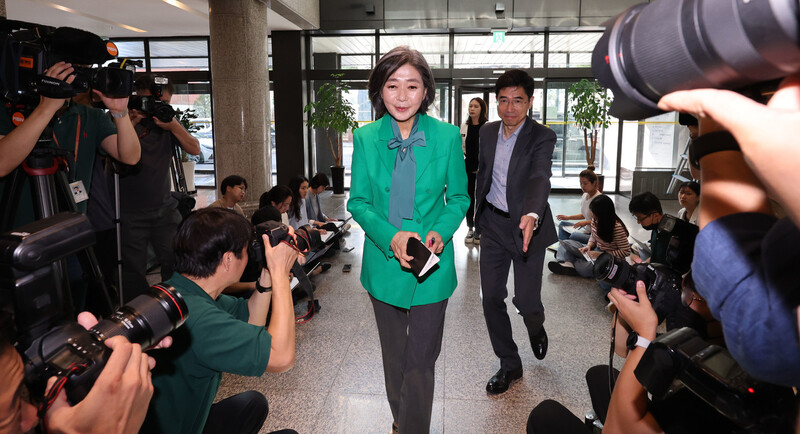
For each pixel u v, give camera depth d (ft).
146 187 10.05
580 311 12.57
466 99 32.09
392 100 5.76
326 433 7.73
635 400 3.42
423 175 6.02
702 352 2.78
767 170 1.24
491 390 8.75
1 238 3.23
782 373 1.70
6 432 2.19
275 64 30.27
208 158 36.35
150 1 22.40
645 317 3.46
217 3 20.74
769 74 1.38
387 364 6.54
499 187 8.80
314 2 28.30
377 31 29.96
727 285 1.73
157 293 3.21
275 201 13.93
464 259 17.85
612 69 1.80
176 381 4.36
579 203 29.25
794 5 1.16
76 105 7.75
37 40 6.06
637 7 1.86
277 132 30.96
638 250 12.39
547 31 29.81
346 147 35.29
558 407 5.18
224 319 4.43
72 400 2.49
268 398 8.69
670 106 1.59
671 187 30.68
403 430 5.98
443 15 28.89
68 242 3.43
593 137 29.53
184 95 34.45
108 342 2.65
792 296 1.59
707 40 1.42
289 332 4.58
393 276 6.10
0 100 6.34
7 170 5.86
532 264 8.74
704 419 3.25
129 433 2.57
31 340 3.26
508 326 8.82
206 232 4.55
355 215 6.16
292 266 4.96
